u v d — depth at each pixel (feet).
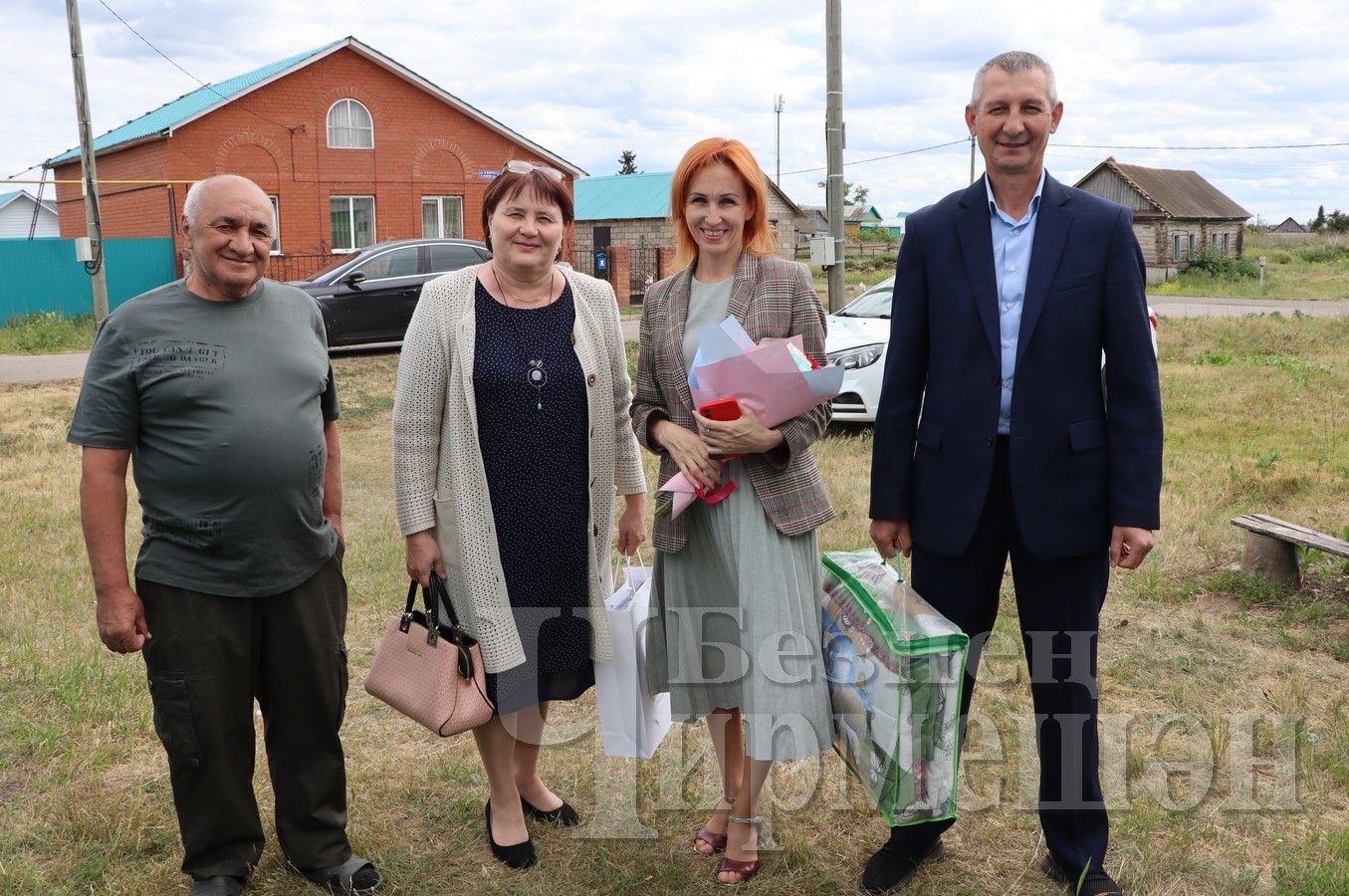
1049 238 8.77
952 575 9.49
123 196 81.56
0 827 10.57
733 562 9.46
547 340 9.64
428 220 84.53
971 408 9.06
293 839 9.62
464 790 11.37
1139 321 8.63
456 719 9.24
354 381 40.52
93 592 17.40
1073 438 8.80
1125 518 8.65
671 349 9.57
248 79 81.41
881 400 9.68
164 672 8.87
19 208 135.13
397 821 10.82
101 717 12.82
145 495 8.82
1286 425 31.09
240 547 8.82
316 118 77.87
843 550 18.99
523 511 9.59
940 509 9.31
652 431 9.66
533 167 9.55
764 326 9.37
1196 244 144.25
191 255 8.76
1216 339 55.01
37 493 24.72
